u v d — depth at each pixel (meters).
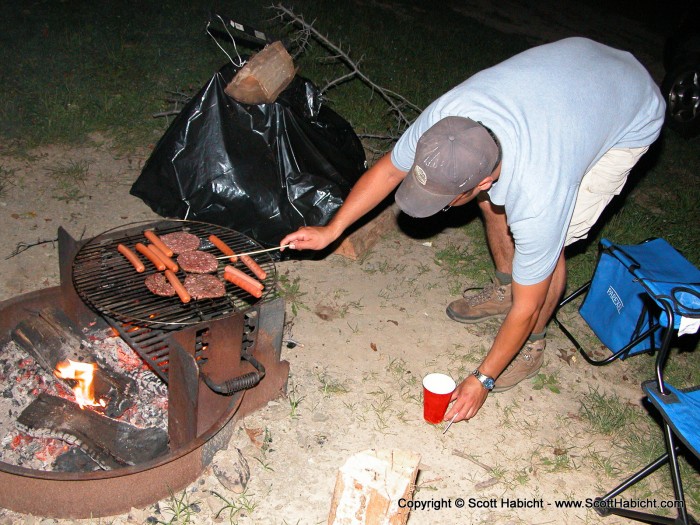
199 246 2.64
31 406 2.34
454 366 3.19
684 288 2.53
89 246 2.62
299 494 2.45
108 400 2.46
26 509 2.19
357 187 2.56
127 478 2.15
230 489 2.39
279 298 2.48
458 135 1.90
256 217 3.59
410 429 2.80
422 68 6.81
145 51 5.80
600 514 2.54
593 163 2.40
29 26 5.97
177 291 2.27
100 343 2.72
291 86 3.72
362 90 5.80
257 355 2.56
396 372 3.09
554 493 2.62
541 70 2.21
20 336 2.55
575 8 11.38
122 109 4.87
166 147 3.66
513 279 2.24
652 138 2.57
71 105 4.80
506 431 2.87
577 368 3.30
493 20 9.87
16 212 3.76
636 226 4.46
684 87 6.18
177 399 2.23
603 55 2.44
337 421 2.78
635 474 2.51
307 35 4.65
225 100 3.54
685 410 2.32
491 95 2.11
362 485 1.74
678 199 5.05
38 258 3.45
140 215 3.88
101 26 6.19
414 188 1.94
